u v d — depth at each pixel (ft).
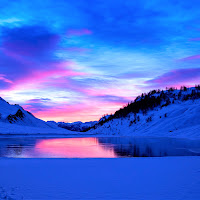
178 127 473.67
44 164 67.77
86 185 41.60
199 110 522.88
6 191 37.52
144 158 84.12
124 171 55.21
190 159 79.56
